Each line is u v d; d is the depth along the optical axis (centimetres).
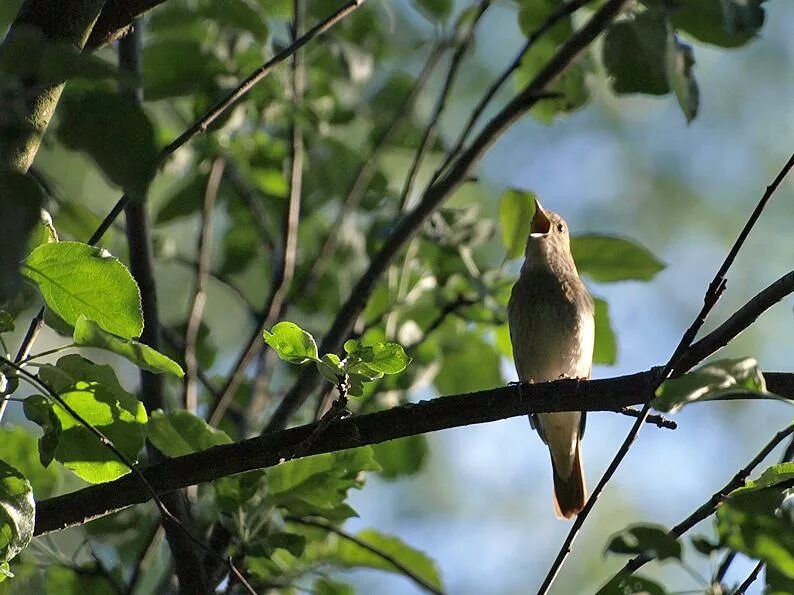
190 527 792
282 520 810
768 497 513
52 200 934
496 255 1484
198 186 1101
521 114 973
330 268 1154
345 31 1134
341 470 742
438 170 988
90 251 571
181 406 975
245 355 973
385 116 1167
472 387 1058
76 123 406
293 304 1065
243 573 807
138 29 896
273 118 1015
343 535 857
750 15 754
